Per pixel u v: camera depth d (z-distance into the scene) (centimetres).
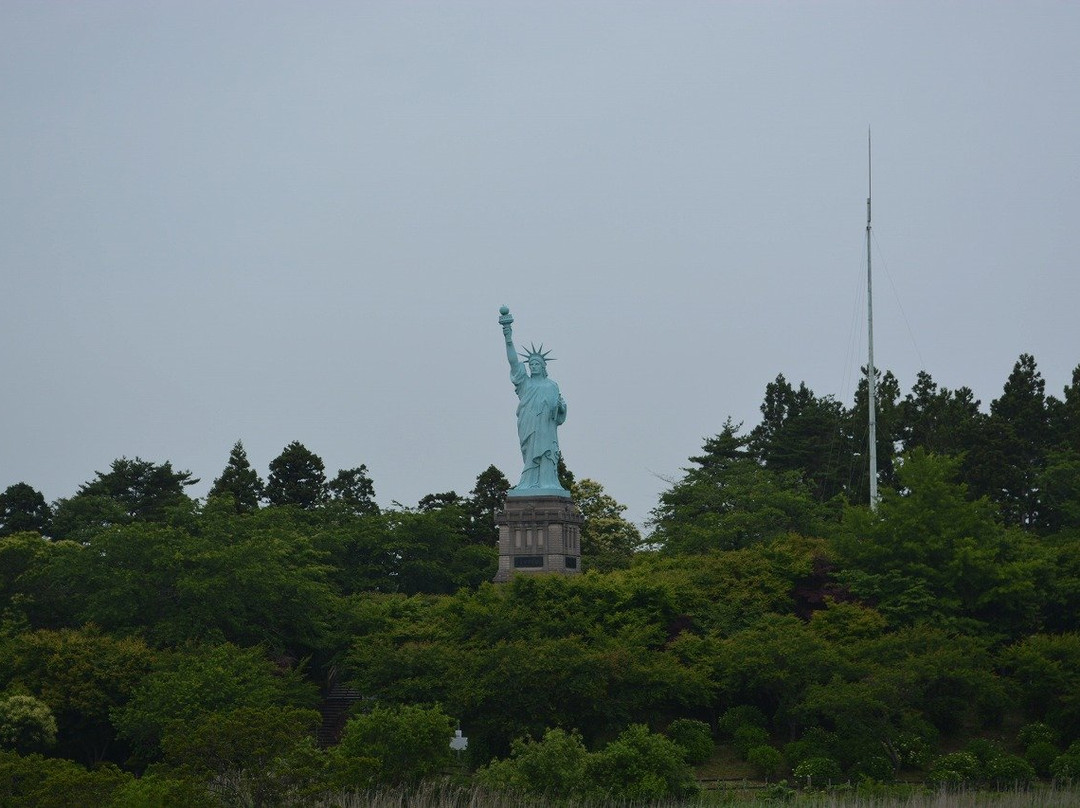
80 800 8919
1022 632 15512
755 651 13762
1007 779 12462
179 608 14900
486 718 13075
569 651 13350
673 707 14500
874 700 12750
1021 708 14488
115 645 13762
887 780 12612
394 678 13588
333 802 9575
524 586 15338
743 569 16075
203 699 12669
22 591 15725
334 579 19375
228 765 9244
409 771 10819
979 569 15225
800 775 12550
